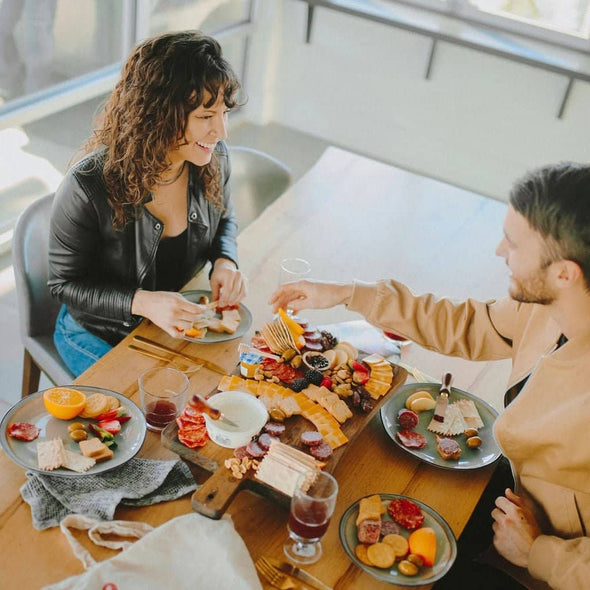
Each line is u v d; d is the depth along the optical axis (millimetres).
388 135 4438
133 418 1473
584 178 1276
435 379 1741
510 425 1469
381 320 1749
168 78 1659
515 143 4125
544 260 1326
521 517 1426
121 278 1921
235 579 1179
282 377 1567
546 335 1564
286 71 4512
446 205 2498
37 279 1937
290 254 2115
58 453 1361
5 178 3225
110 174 1763
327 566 1269
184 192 1911
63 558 1225
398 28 3955
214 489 1297
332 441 1432
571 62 3789
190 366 1644
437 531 1342
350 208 2387
